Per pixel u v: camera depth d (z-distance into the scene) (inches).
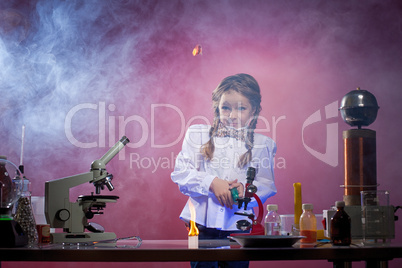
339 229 68.6
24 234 69.0
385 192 70.3
